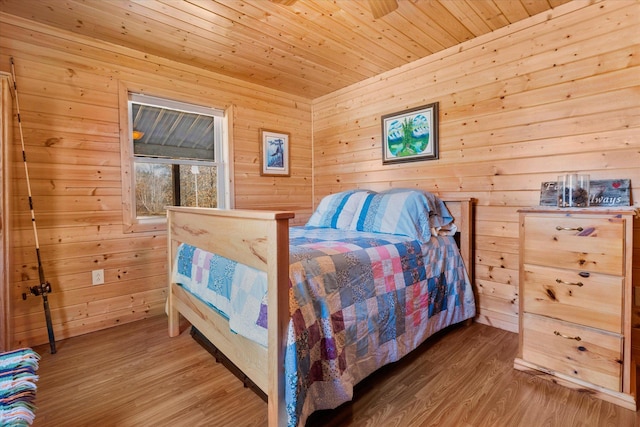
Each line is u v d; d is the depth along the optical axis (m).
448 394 1.62
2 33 2.07
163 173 2.87
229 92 3.19
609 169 1.92
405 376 1.79
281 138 3.62
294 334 1.24
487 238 2.47
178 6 2.03
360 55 2.75
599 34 1.94
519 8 2.10
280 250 1.22
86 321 2.42
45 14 2.10
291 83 3.38
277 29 2.32
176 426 1.42
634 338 1.89
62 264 2.32
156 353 2.08
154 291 2.74
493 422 1.42
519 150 2.28
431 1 2.01
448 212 2.56
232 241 1.52
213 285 1.68
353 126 3.45
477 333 2.33
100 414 1.50
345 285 1.56
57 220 2.30
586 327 1.61
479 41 2.46
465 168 2.58
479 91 2.47
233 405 1.56
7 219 2.01
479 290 2.52
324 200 3.09
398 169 3.05
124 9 2.06
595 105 1.96
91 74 2.41
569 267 1.66
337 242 1.90
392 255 1.88
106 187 2.50
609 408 1.50
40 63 2.21
